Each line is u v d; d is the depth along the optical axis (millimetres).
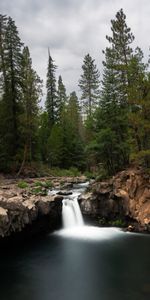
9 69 37500
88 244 20094
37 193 24781
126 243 19953
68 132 53281
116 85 30203
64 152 51594
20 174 36750
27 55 39219
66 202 25094
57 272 15422
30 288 13641
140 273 15094
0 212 18031
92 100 52938
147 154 23891
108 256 17672
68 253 18375
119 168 28609
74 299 12453
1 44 37781
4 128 37156
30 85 37750
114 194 24484
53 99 56969
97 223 24828
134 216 22969
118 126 29281
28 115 37281
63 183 34375
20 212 19516
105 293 12914
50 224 23031
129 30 31328
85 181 38438
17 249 19359
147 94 24750
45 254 18266
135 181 24078
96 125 30547
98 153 28766
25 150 36406
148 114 24641
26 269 15992
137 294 12766
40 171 40750
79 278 14656
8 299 12586
